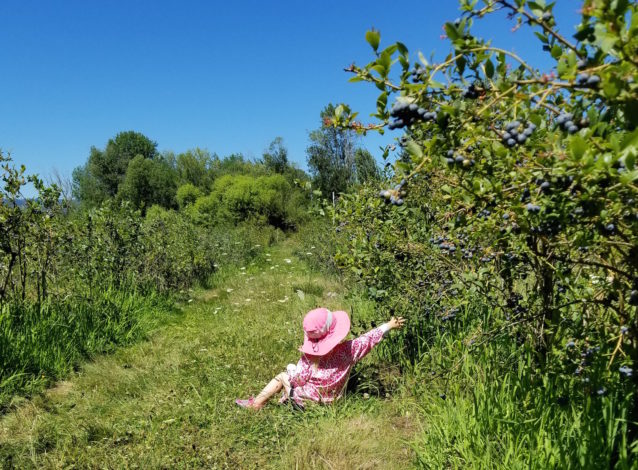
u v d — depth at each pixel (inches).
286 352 194.1
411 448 122.5
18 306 206.7
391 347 169.0
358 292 263.1
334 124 80.4
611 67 51.1
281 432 133.3
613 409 97.0
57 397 166.7
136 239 317.7
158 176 1501.0
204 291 359.3
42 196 229.5
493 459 105.9
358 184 210.2
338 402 143.9
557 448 96.2
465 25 58.4
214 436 131.3
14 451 131.3
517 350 130.2
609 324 105.0
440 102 63.1
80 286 261.6
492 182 74.0
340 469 115.9
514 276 122.8
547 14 57.1
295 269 440.5
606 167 54.5
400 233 156.7
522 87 62.1
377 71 62.6
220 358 189.2
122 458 121.9
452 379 129.5
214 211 889.5
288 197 919.7
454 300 136.0
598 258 99.2
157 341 228.1
